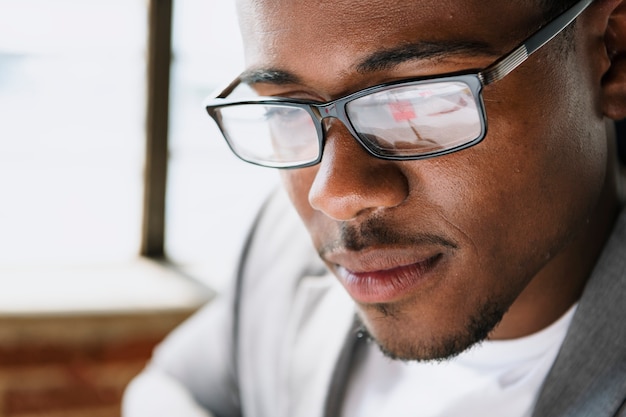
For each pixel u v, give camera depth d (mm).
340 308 954
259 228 1139
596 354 700
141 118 1903
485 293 652
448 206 624
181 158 1945
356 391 910
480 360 791
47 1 1784
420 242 638
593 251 749
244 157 735
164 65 1860
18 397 1665
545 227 650
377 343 697
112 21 1836
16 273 1846
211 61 1892
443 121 592
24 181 1884
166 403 1130
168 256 1996
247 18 641
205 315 1239
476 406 787
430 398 833
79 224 1938
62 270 1881
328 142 623
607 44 683
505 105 600
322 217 693
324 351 949
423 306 662
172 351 1220
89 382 1695
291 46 605
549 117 621
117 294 1754
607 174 754
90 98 1872
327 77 603
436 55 576
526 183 625
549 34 591
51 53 1817
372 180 610
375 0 570
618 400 675
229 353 1127
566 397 708
